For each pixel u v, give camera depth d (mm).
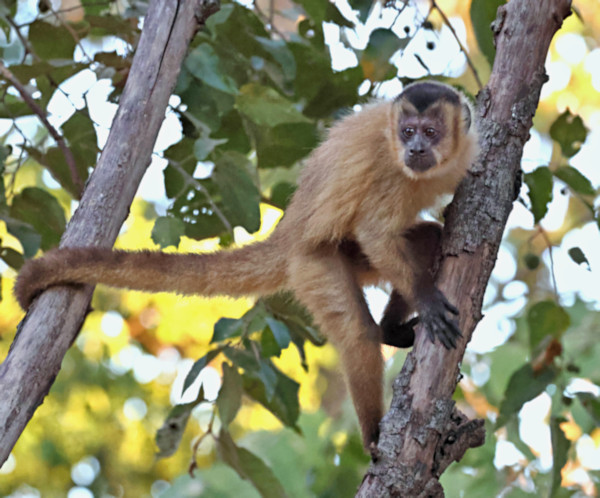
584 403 11328
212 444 20141
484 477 13258
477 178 9047
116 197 9242
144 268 10398
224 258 11078
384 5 11227
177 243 10336
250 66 12258
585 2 21766
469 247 8797
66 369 19281
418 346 8648
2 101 11461
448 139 10156
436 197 10602
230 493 14617
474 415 15320
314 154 11438
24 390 8359
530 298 16984
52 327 8797
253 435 15336
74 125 11836
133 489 19781
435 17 19125
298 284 11070
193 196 11828
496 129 9109
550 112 21641
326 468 13570
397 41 10727
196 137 11234
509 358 14781
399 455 8242
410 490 8156
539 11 9219
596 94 21828
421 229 10758
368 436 10438
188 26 9672
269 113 12055
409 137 10203
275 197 12922
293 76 11430
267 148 12320
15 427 8156
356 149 10633
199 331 20047
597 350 14164
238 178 11156
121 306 19812
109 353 20016
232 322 10391
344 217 10648
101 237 9219
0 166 11055
